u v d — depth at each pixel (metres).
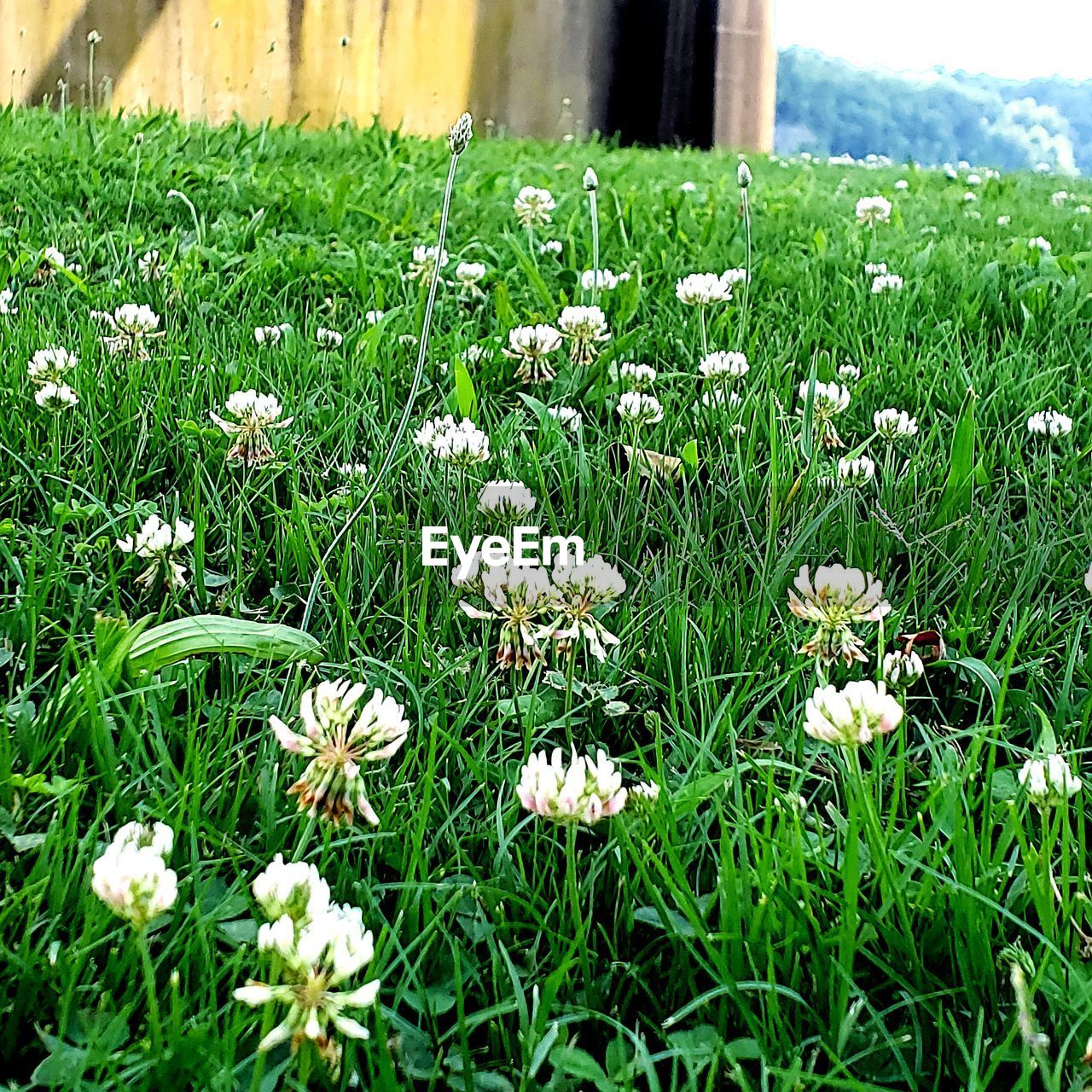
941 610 0.42
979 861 0.26
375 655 0.37
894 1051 0.22
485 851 0.28
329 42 2.28
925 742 0.33
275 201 1.09
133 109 2.03
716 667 0.37
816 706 0.25
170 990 0.23
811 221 1.34
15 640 0.36
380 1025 0.21
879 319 0.82
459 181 1.40
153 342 0.65
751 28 3.03
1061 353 0.77
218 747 0.31
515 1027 0.23
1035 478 0.55
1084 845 0.26
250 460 0.49
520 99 2.69
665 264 0.96
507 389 0.65
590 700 0.34
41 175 1.08
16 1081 0.21
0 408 0.52
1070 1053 0.22
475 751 0.32
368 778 0.30
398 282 0.87
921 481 0.53
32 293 0.76
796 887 0.25
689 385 0.67
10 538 0.42
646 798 0.27
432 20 2.46
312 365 0.65
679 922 0.25
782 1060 0.22
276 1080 0.21
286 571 0.42
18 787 0.27
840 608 0.32
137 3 2.02
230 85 2.16
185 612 0.40
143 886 0.19
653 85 2.98
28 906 0.24
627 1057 0.22
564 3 2.74
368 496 0.43
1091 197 2.02
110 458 0.50
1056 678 0.38
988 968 0.23
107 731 0.29
